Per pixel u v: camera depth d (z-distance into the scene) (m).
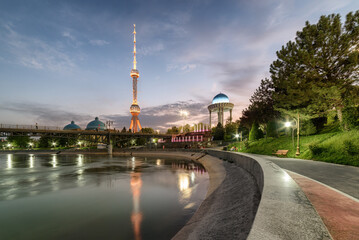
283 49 28.28
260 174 10.31
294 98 25.16
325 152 18.20
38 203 14.66
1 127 71.19
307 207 3.67
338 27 22.16
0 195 17.09
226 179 19.02
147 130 173.50
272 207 3.67
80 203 14.55
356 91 21.39
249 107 47.28
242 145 47.56
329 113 25.72
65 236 9.43
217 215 9.98
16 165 43.47
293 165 14.49
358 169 12.46
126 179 24.25
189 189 18.33
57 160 57.59
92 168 36.31
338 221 4.21
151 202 14.52
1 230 10.12
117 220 11.24
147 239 8.98
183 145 94.06
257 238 2.34
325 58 22.97
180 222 10.80
